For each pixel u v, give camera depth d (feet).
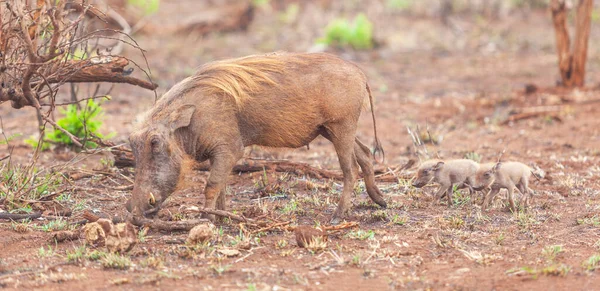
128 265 28.84
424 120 64.13
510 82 81.05
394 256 30.53
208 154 33.50
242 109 33.40
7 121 60.39
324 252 30.83
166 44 100.17
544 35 110.22
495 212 37.27
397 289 27.12
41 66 35.58
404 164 46.50
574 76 73.51
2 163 41.68
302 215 36.86
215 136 32.94
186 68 85.35
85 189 39.68
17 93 34.81
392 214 36.91
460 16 123.44
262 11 128.36
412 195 40.29
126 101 69.00
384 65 91.76
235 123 33.45
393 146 55.01
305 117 34.14
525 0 128.26
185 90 33.06
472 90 77.25
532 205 38.55
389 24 118.52
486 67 90.58
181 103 32.68
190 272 28.25
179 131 32.60
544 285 27.30
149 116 32.83
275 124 33.99
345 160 35.32
